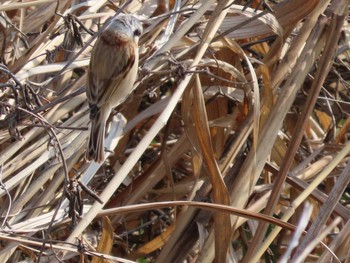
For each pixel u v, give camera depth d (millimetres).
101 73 4969
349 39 7125
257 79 6273
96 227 6414
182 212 6297
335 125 7160
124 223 6531
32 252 5543
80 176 5836
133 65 5055
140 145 5152
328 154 7012
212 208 5289
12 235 5277
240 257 6441
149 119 6680
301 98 7102
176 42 5773
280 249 6547
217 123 6270
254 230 6031
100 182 6434
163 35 6074
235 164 6246
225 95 6406
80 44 5477
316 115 7785
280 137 6738
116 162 6547
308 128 7266
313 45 6242
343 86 7590
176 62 5371
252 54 7039
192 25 5895
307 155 7117
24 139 5699
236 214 5316
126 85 5078
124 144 6562
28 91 5016
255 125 5785
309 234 5098
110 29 5035
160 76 6000
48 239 5172
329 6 6789
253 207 6070
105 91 4953
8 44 6320
